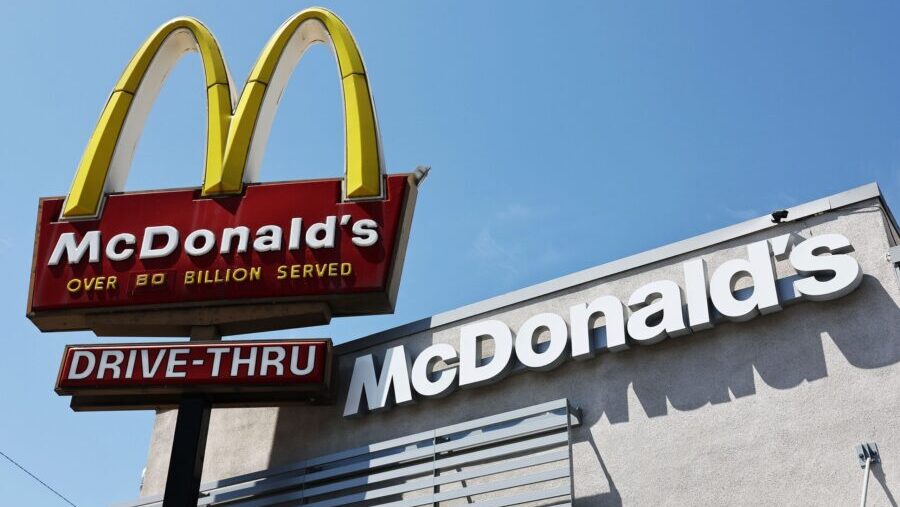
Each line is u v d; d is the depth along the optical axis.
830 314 15.44
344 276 18.58
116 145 20.64
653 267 17.20
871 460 14.05
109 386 18.33
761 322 15.93
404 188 19.30
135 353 18.61
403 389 18.25
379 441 18.33
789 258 15.96
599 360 17.00
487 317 18.45
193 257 19.25
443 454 17.47
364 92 20.28
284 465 18.88
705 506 14.98
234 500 19.08
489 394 17.69
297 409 19.72
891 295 15.08
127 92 21.09
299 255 18.92
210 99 20.83
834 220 16.00
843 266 15.30
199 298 18.88
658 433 15.88
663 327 16.28
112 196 20.17
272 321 18.94
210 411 19.16
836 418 14.65
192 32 21.67
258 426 20.00
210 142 20.36
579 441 16.44
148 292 19.03
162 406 18.73
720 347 16.08
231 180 19.84
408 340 19.05
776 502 14.52
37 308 19.16
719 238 16.75
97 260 19.41
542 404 16.52
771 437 14.99
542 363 17.09
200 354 18.45
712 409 15.65
